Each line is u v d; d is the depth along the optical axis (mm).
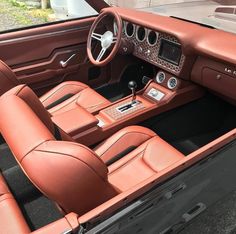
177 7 2871
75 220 973
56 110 2248
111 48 2395
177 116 2436
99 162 1014
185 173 1265
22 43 2277
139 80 2936
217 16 2527
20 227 1312
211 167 1424
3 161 2168
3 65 1758
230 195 2215
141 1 2945
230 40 2000
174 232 1620
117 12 2430
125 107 2281
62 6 2824
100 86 2883
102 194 1083
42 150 972
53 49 2443
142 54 2467
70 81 2449
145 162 1747
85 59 2656
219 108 2516
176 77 2312
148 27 2266
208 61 2064
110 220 1057
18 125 1077
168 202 1307
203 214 2104
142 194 1121
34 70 2408
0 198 1446
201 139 2375
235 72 1928
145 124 2342
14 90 1311
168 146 1821
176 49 2180
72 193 1008
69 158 968
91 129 1973
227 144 1403
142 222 1236
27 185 1975
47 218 1832
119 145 1827
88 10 2654
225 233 1991
